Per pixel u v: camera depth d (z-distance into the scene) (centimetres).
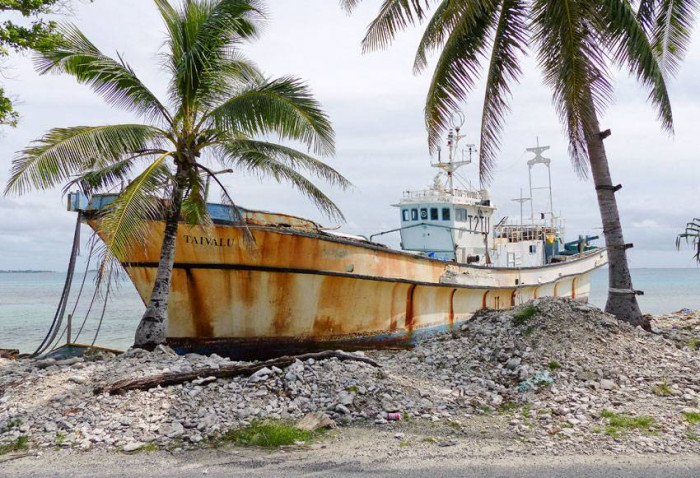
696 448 588
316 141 1055
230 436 667
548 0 1025
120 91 1077
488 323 1184
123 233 903
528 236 2714
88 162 1009
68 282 1238
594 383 838
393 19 1220
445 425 705
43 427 702
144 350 1033
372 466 554
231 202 1161
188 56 1039
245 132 1076
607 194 1264
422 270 1633
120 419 714
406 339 1612
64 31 1045
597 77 1035
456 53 1211
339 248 1396
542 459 563
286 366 899
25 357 1255
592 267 2789
